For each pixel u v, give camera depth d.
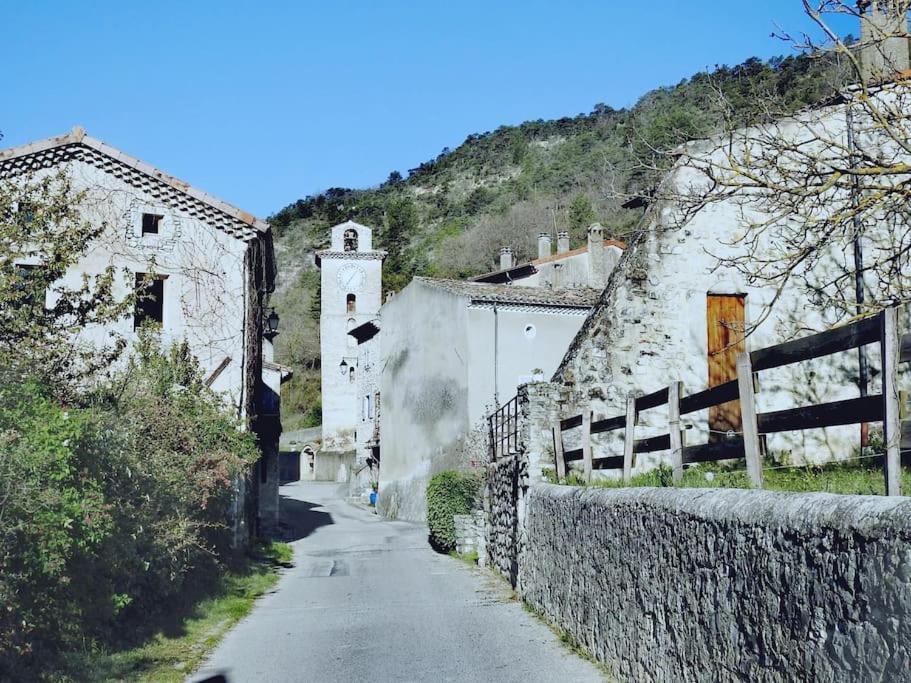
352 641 10.23
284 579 16.55
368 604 13.20
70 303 12.49
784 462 11.45
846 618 4.01
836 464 9.79
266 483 29.20
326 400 56.94
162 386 14.09
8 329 10.87
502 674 8.27
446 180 103.25
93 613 8.35
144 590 10.24
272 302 84.31
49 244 14.90
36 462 6.84
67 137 18.86
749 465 5.68
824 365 12.09
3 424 6.97
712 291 12.48
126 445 9.58
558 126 104.19
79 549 7.55
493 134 109.25
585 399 12.41
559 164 89.44
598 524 8.58
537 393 12.57
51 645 7.38
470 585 14.89
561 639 9.73
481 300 28.11
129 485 9.60
